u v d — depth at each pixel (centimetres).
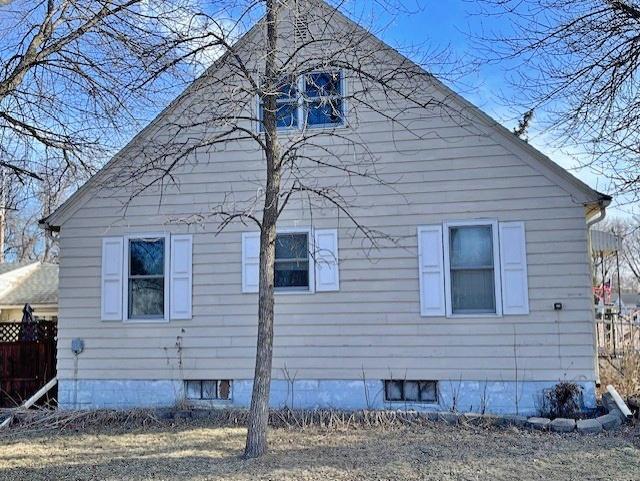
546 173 888
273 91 690
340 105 934
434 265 912
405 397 915
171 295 980
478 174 910
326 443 751
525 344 878
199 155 987
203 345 966
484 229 909
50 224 1018
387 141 938
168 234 990
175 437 809
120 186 879
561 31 704
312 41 725
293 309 942
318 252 941
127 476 629
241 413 892
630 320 1658
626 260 3066
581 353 863
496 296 890
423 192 924
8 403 1082
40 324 1116
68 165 890
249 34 852
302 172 951
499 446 720
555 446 711
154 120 977
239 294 965
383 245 929
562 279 874
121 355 984
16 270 2106
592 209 905
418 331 909
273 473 620
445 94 916
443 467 633
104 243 1007
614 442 718
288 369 934
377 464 650
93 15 775
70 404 983
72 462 694
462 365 892
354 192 942
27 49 767
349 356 923
